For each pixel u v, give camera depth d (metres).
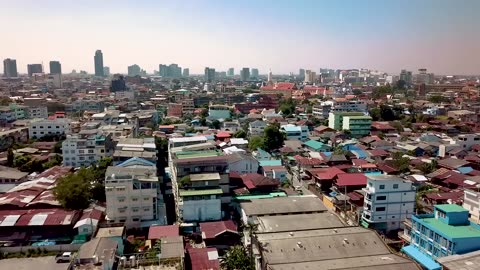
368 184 70.31
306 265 47.25
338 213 76.56
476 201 67.75
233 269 51.81
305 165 105.19
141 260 49.31
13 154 111.81
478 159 105.88
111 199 68.44
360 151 119.31
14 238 63.25
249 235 60.09
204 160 77.38
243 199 77.19
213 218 70.56
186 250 57.12
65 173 96.00
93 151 108.31
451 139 128.25
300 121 175.88
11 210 70.12
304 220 65.12
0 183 92.75
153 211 70.19
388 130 158.88
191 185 71.75
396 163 104.50
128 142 105.19
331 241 53.41
